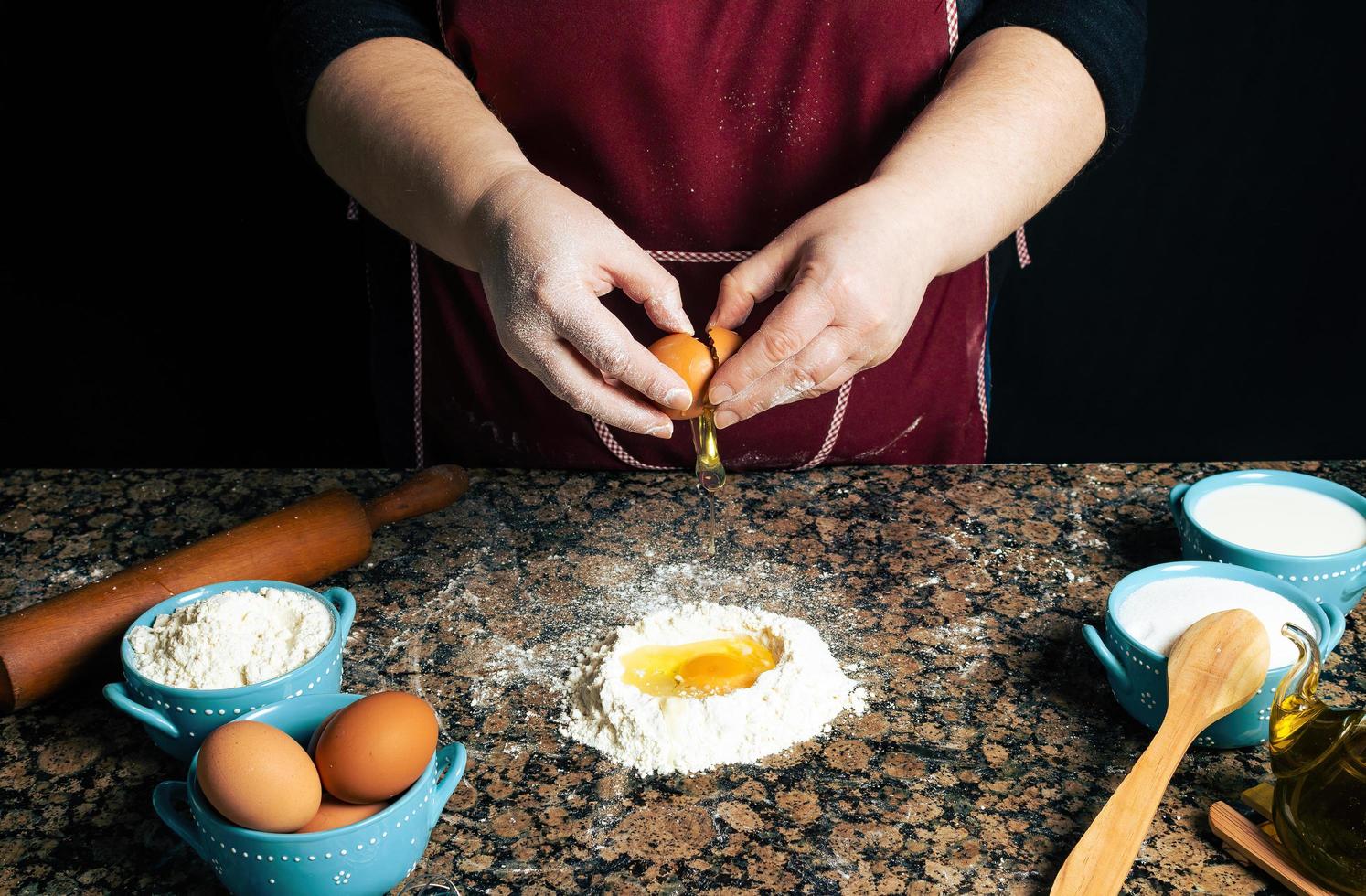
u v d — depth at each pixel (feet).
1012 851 3.24
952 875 3.17
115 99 8.13
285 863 2.96
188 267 8.79
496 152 4.30
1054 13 4.90
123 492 5.31
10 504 5.21
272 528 4.39
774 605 4.35
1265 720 3.45
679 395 3.78
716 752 3.60
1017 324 9.37
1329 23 8.16
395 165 4.51
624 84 5.20
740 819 3.38
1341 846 2.94
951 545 4.71
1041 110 4.63
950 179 4.29
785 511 4.99
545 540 4.82
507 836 3.34
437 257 5.69
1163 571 3.95
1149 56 8.39
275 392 9.29
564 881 3.18
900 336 4.09
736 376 3.82
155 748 3.79
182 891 3.21
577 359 3.97
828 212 4.07
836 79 5.20
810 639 4.00
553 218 3.85
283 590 3.95
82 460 9.46
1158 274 9.14
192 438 9.45
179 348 9.10
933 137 4.47
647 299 3.95
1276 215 8.86
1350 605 4.07
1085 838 3.11
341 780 3.03
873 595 4.40
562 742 3.70
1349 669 3.91
